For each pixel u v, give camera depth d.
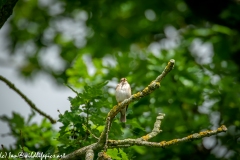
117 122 8.23
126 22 18.16
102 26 17.98
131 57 12.45
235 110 11.87
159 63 12.35
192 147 11.24
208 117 12.00
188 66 12.45
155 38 18.22
